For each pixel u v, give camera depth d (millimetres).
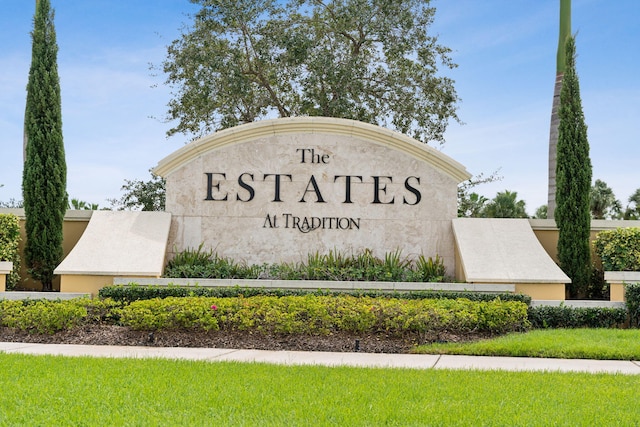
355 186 19016
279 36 26547
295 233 18906
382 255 18828
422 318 12234
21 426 6215
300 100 28359
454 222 18672
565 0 25594
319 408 6922
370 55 28891
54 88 19031
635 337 12117
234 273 17906
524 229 18438
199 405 7000
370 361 10352
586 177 18953
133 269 16859
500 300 14188
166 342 12156
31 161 18719
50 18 19156
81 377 8281
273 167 19094
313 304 12781
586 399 7461
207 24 26781
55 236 18688
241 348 11820
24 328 12656
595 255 19328
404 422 6473
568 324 14352
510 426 6379
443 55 28453
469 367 9750
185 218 18969
